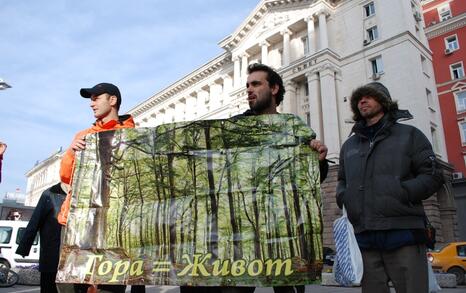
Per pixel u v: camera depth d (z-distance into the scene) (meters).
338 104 25.23
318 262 2.46
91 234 2.89
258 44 30.64
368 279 2.75
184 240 2.70
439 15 31.61
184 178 2.84
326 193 22.55
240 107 30.22
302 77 26.62
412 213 2.63
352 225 2.85
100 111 3.27
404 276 2.58
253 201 2.65
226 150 2.82
